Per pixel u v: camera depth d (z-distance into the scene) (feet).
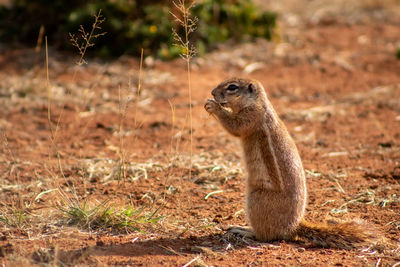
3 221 28.48
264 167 27.84
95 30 64.59
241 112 29.09
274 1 102.63
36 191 33.42
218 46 72.28
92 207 30.04
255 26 77.00
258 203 27.48
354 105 55.31
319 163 40.19
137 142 44.83
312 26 88.63
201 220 30.27
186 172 37.76
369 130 48.03
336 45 77.92
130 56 66.90
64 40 67.51
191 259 24.76
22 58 64.90
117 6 66.08
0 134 44.32
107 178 36.19
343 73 66.18
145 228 28.78
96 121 49.90
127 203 31.94
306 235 27.32
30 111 51.49
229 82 30.14
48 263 23.20
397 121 50.26
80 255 24.56
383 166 39.32
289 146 28.17
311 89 60.59
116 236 27.63
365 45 78.43
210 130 48.49
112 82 59.52
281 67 67.92
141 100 55.62
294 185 27.35
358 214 31.17
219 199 33.60
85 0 67.72
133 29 65.92
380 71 66.95
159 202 32.63
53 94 55.62
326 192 34.65
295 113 52.85
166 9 67.15
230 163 39.78
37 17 70.79
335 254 25.89
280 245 26.84
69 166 38.42
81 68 62.85
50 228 28.07
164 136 46.39
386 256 25.66
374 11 99.40
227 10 73.97
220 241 27.45
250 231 28.40
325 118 51.83
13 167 37.24
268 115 28.89
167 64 65.92
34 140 44.24
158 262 24.23
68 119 50.06
